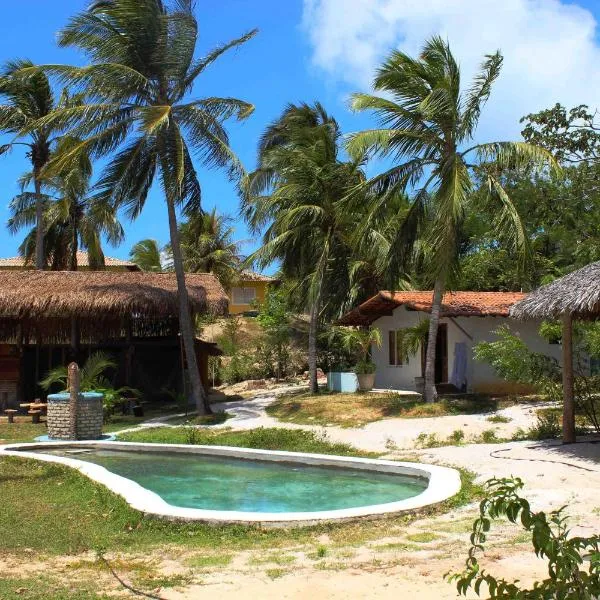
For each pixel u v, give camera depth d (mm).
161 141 21656
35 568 6836
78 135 21812
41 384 23031
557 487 10086
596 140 23109
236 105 22031
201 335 40625
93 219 23219
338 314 30500
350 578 6250
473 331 22750
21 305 23688
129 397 25703
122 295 24219
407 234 20594
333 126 28250
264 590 5961
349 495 11258
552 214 25047
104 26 21000
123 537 8211
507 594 3711
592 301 11797
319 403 22453
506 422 17719
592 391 16016
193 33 21672
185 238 47375
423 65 19484
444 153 19922
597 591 3486
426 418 19078
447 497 9594
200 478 12930
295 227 25656
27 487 11477
